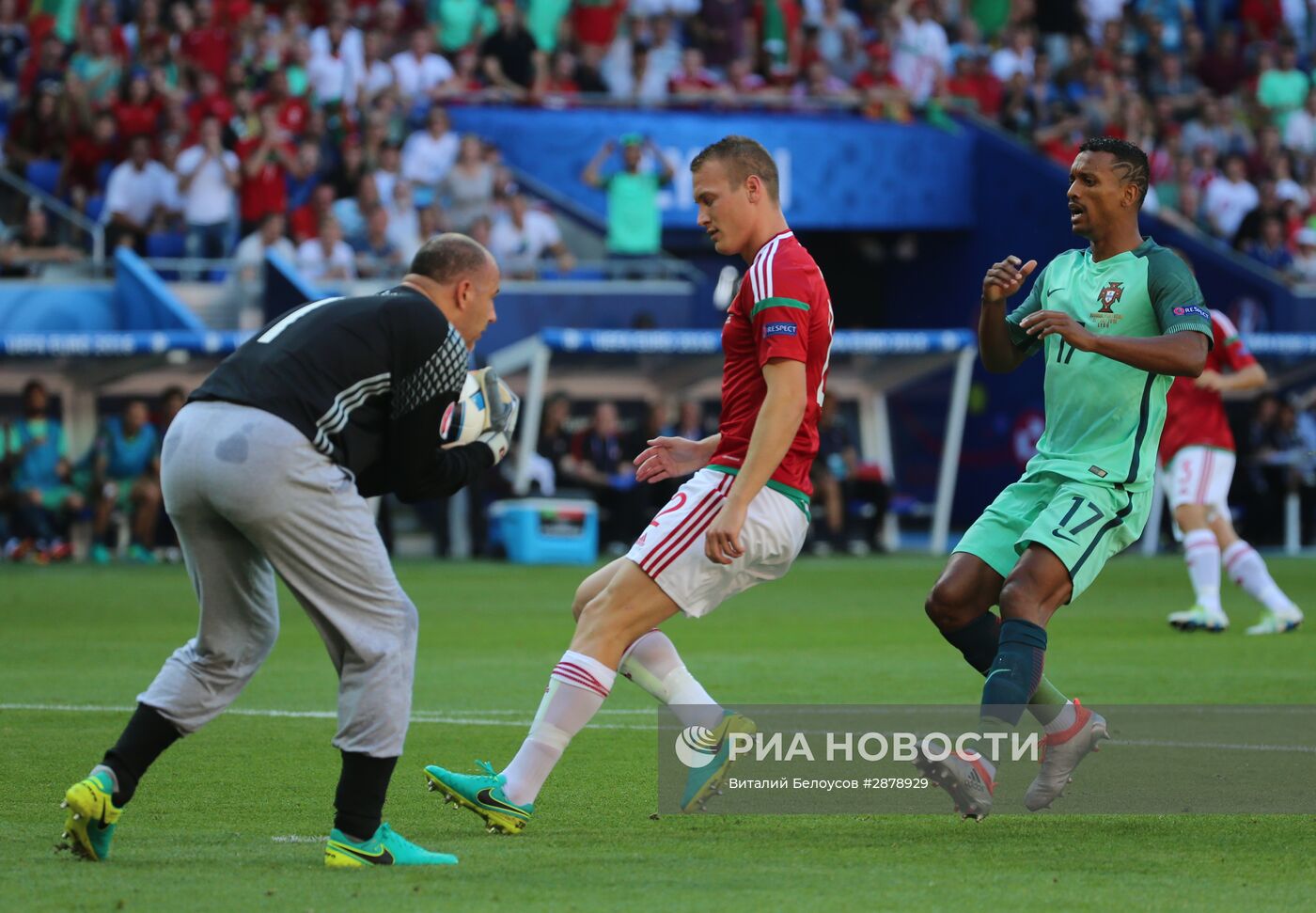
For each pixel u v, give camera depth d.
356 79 75.88
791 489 17.56
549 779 20.86
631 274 75.62
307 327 15.82
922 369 73.56
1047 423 19.52
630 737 24.31
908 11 87.00
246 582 16.06
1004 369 20.23
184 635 39.09
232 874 15.25
